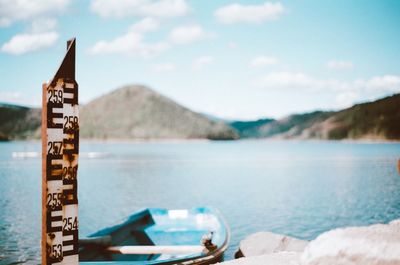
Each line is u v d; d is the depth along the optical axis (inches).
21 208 1038.4
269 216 953.5
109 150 5654.5
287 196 1273.4
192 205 1120.8
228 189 1446.9
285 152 4953.3
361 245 167.8
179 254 370.3
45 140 181.0
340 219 925.8
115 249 372.8
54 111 183.2
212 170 2260.1
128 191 1397.6
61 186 185.6
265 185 1560.0
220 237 431.5
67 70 186.7
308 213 992.9
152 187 1505.9
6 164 2544.3
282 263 235.3
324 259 173.0
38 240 705.0
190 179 1772.9
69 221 187.9
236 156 3922.2
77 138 190.2
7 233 757.9
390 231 182.7
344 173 2052.2
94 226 863.7
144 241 487.8
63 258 185.9
